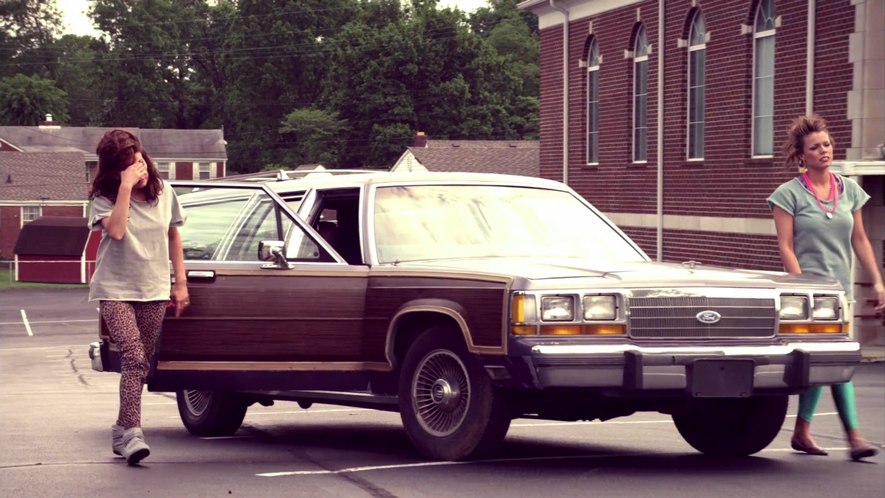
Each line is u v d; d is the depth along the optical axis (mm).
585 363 6770
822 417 10891
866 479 6922
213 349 7797
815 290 7410
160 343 7754
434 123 88500
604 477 6891
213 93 117062
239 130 107125
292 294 7785
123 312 7168
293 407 12391
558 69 33281
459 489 6441
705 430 8078
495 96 90188
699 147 27141
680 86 27469
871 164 19391
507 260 7781
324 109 97188
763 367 7062
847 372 7324
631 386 6793
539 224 8414
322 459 7668
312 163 92562
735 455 7980
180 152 106938
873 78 20938
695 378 6891
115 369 8305
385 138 87375
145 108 113688
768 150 24469
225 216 8211
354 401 8086
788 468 7352
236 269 7816
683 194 27578
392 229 8070
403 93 88312
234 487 6461
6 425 9773
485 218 8312
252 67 101938
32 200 78062
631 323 6930
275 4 101812
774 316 7227
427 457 7453
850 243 7926
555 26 33344
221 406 9305
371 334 7727
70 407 12406
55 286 66625
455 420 7352
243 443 8789
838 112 21688
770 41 24281
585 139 32250
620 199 30469
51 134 106812
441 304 7266
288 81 102250
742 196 25219
